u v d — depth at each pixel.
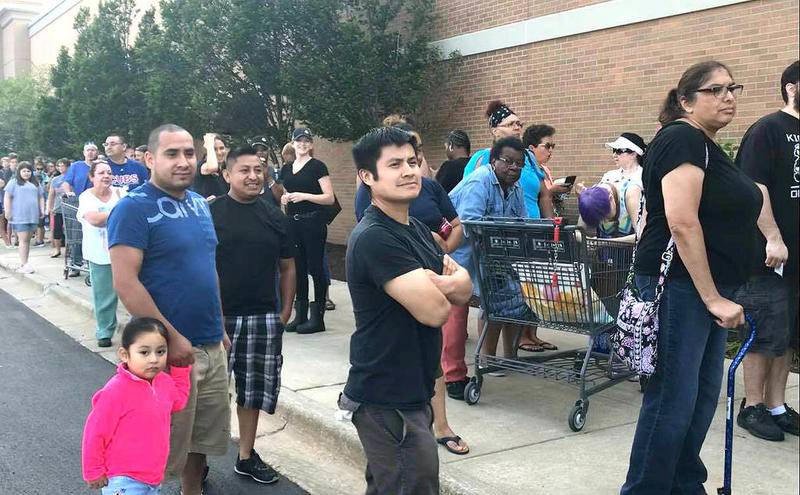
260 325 4.36
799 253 4.43
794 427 4.65
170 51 14.15
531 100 10.17
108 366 7.16
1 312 9.91
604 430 4.84
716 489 3.86
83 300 9.91
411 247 2.77
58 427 5.38
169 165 3.57
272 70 12.02
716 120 3.39
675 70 8.38
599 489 3.95
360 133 11.50
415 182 2.76
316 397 5.57
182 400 3.54
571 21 9.47
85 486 4.37
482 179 5.23
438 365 2.91
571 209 9.48
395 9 11.64
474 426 4.93
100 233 7.71
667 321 3.44
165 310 3.62
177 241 3.61
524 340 6.73
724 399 5.28
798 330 4.60
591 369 5.94
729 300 3.48
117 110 17.62
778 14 7.40
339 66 11.34
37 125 21.11
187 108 13.60
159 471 3.42
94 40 18.14
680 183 3.26
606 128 9.20
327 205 7.62
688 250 3.27
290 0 11.30
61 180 14.37
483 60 10.90
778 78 7.45
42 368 7.05
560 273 4.79
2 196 17.14
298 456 4.91
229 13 11.86
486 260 5.14
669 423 3.46
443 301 2.64
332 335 7.66
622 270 5.08
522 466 4.26
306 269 7.75
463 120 11.31
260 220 4.37
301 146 7.59
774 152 4.36
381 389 2.76
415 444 2.74
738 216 3.39
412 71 11.42
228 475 4.59
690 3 8.13
